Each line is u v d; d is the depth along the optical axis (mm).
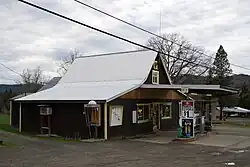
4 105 48281
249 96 68750
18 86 59281
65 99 20062
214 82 50469
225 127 31859
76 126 19719
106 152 13719
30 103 22641
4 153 13039
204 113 24891
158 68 25625
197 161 11758
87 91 21750
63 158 12070
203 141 18109
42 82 64250
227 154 13555
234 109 64438
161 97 23609
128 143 16953
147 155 13055
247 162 11641
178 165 10922
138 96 21484
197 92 23406
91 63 27562
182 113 18438
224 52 52719
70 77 27359
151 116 23562
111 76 24531
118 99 19594
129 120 20547
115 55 26906
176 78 45656
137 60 24781
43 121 21594
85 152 13641
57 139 18609
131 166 10648
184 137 18188
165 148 15203
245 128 30875
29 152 13453
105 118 18547
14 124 26969
